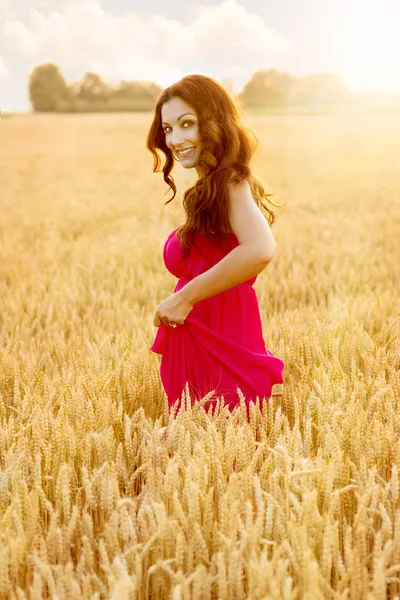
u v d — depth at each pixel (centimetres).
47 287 607
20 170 2234
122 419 260
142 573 177
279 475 201
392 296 516
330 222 1000
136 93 8762
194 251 263
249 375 265
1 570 164
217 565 160
